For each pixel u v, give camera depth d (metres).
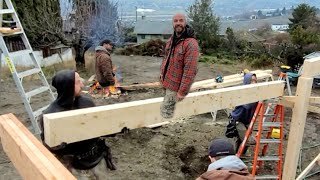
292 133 5.32
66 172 1.51
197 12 23.86
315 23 24.23
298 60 16.55
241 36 23.86
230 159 2.58
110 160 3.66
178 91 3.30
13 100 9.17
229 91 4.36
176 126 7.88
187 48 3.18
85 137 3.04
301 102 5.14
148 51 21.77
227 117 8.64
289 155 5.41
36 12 16.22
